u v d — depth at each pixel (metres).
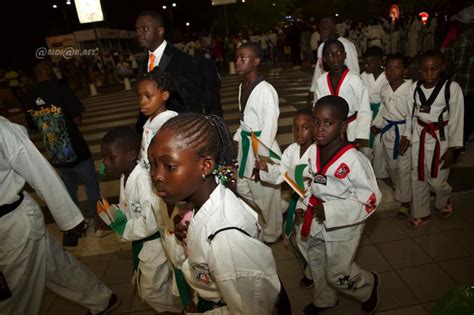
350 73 3.34
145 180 2.09
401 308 2.56
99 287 2.65
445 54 4.80
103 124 9.53
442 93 3.02
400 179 3.57
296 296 2.80
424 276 2.84
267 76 14.45
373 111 4.10
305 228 2.31
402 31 15.83
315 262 2.45
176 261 1.77
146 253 2.31
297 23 17.30
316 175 2.19
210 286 1.37
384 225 3.57
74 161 3.72
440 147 3.14
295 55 17.22
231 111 8.91
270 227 3.39
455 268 2.88
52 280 2.39
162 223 1.91
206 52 6.60
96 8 16.61
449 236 3.27
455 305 1.06
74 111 3.68
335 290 2.54
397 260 3.05
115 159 2.23
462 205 3.71
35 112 3.57
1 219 1.96
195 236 1.30
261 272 1.25
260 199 3.28
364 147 3.82
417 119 3.21
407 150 3.45
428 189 3.36
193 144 1.18
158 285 2.36
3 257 2.01
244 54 3.08
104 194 5.04
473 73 4.50
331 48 3.26
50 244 2.32
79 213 2.22
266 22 35.81
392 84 3.70
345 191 2.14
